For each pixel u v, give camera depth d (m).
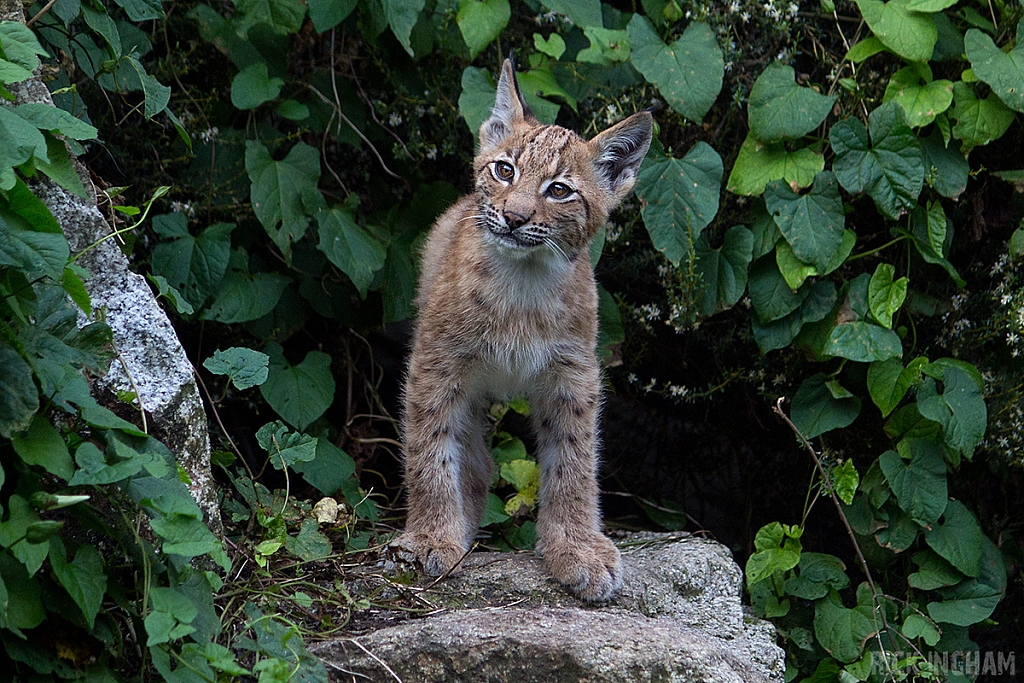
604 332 7.12
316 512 5.73
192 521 3.87
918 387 6.73
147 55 7.09
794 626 6.99
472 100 6.54
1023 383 7.06
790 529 6.72
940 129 6.82
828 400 6.98
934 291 7.29
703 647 4.84
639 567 5.98
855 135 6.65
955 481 7.64
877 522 6.95
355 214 7.25
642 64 6.62
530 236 5.62
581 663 4.64
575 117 7.60
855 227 7.27
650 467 8.34
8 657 3.86
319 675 4.36
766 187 6.70
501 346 5.81
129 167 6.79
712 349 7.73
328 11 6.55
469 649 4.72
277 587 5.03
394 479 7.45
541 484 5.98
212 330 7.07
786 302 6.86
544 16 7.24
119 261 4.64
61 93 5.64
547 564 5.66
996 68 6.52
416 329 6.57
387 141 7.54
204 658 3.99
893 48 6.57
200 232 6.84
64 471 3.83
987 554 7.05
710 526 8.46
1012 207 7.30
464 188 7.89
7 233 3.70
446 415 5.88
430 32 7.05
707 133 7.38
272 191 6.61
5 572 3.71
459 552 5.69
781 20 7.18
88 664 3.98
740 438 8.20
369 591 5.42
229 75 7.20
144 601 3.81
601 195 6.11
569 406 5.91
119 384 4.45
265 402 7.25
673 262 6.64
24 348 3.72
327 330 7.70
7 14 4.56
